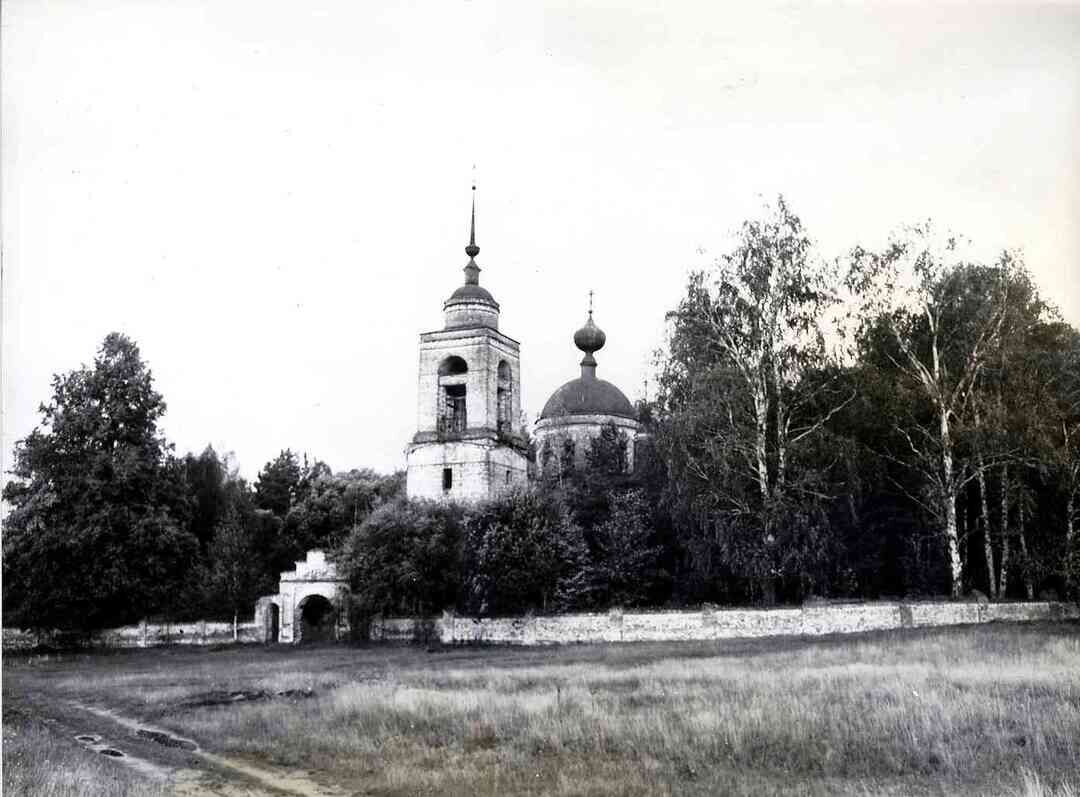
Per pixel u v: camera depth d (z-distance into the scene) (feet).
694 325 128.67
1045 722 60.59
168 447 169.17
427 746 65.46
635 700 74.43
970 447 122.42
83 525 153.17
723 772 55.36
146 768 63.87
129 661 135.33
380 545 145.48
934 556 133.49
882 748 57.57
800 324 127.65
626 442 174.60
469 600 135.74
